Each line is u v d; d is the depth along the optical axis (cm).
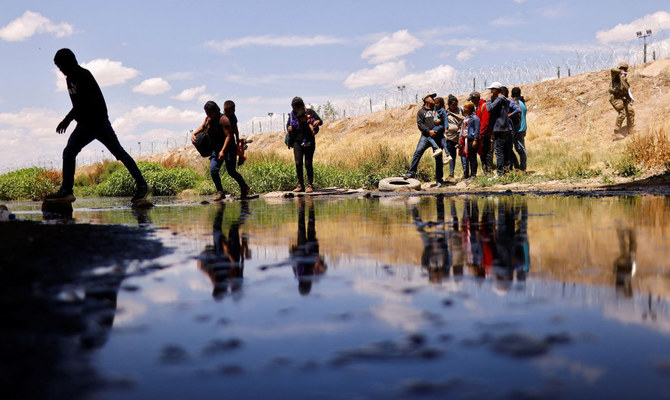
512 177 957
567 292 118
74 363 77
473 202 516
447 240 230
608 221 295
